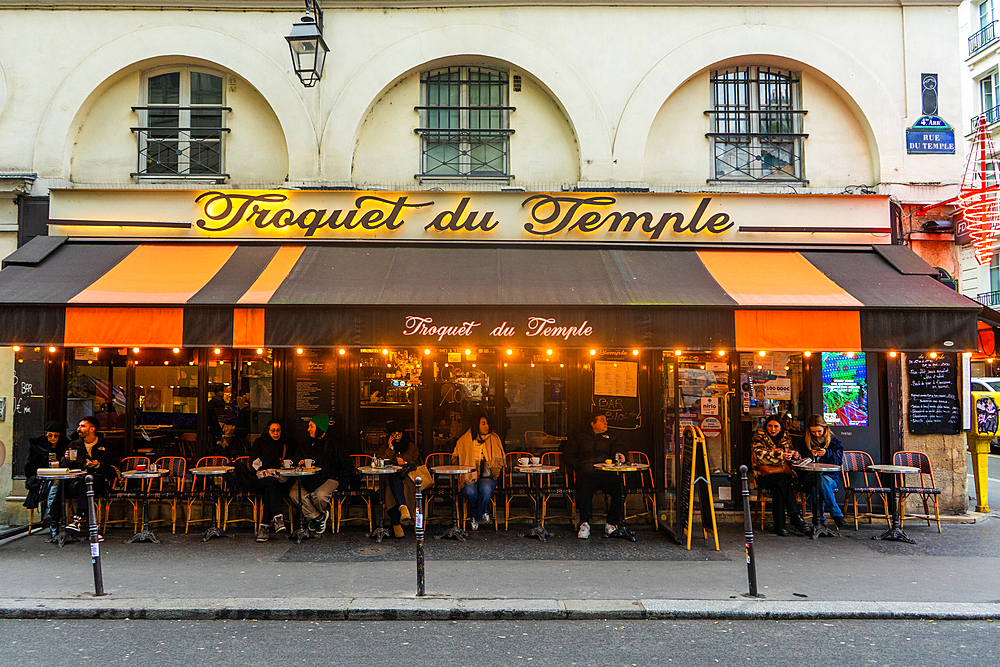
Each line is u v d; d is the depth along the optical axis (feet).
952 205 31.27
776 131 32.24
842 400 30.76
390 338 23.97
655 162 31.73
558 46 31.45
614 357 31.07
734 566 23.44
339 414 30.50
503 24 31.35
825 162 32.09
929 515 30.30
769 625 18.44
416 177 31.35
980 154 30.35
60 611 18.92
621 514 27.63
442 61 31.48
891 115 31.55
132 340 23.71
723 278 27.04
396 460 28.14
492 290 25.44
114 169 31.27
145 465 28.48
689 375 31.40
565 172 31.60
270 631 17.95
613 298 24.80
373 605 19.15
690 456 26.81
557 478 30.71
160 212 29.94
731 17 31.58
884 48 31.86
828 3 31.55
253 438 30.60
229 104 31.53
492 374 31.17
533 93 31.86
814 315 24.32
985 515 31.42
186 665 15.72
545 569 22.99
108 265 27.30
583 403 30.91
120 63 30.86
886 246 30.40
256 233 29.91
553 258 28.96
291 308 23.84
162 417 30.60
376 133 31.55
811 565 23.56
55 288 25.00
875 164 31.65
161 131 31.53
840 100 32.24
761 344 24.20
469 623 18.58
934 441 30.81
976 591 20.71
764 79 32.32
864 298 25.04
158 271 26.81
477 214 30.25
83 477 26.91
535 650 16.70
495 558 24.41
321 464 28.22
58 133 30.58
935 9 31.86
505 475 30.48
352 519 29.32
